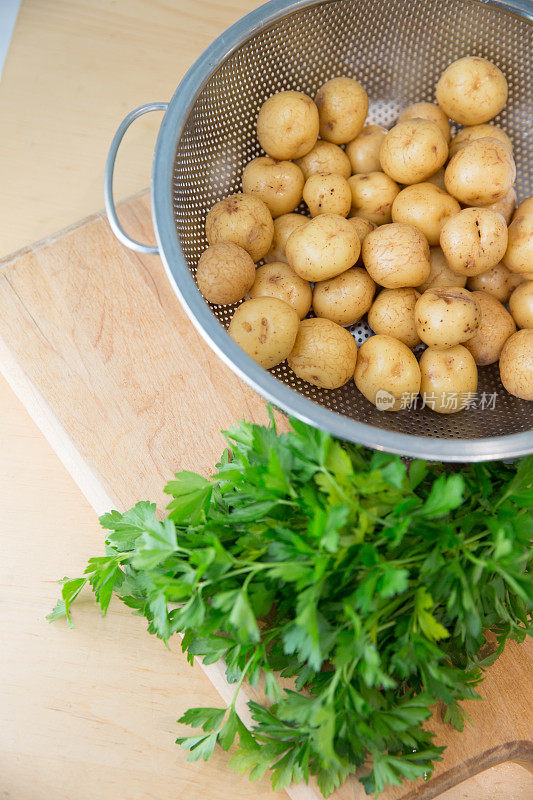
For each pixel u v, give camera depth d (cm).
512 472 56
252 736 54
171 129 58
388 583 48
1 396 67
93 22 75
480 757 55
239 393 62
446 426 62
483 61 63
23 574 63
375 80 67
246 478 52
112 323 63
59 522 64
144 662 61
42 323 63
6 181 71
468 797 66
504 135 64
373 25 64
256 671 52
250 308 58
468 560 52
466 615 51
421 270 60
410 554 51
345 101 63
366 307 62
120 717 60
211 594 52
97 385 62
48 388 62
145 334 63
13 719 60
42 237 70
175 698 61
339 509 48
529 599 48
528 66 64
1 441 66
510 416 61
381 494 51
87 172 72
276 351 58
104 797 60
